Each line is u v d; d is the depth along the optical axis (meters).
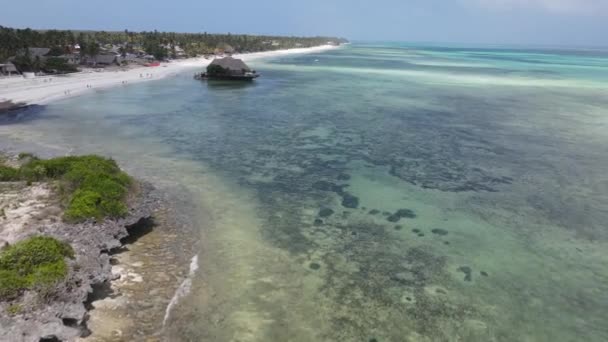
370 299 12.55
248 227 16.81
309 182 22.11
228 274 13.41
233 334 10.73
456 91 56.56
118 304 11.42
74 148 26.73
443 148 28.70
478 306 12.42
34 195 17.17
